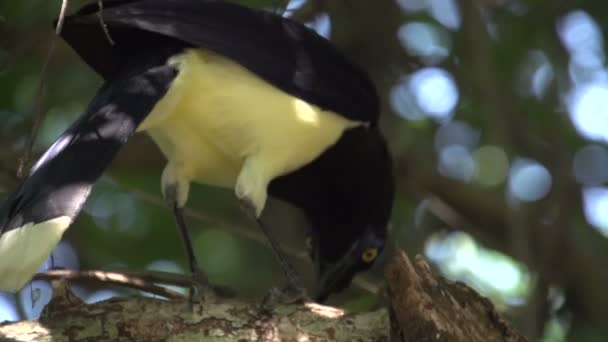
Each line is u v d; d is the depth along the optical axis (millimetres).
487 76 13625
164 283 10594
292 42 10852
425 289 9367
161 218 15469
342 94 11086
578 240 14891
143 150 14484
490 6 15906
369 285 12781
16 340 9039
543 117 15672
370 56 15086
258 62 10523
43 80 9070
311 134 10984
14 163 13312
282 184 11891
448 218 15164
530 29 15758
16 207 8953
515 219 12977
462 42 15344
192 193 15430
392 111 14977
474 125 16062
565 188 14281
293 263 14992
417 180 15062
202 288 10320
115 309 9273
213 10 10531
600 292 14758
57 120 14820
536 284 12750
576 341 14914
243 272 15469
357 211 12148
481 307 9484
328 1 14352
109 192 15445
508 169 13289
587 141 15930
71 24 10273
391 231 13852
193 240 15555
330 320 9531
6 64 11547
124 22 10016
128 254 15391
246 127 10617
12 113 14398
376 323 9555
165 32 10109
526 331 12391
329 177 11773
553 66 15125
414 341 9250
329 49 11188
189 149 10883
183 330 9305
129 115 9734
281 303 9617
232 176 11219
